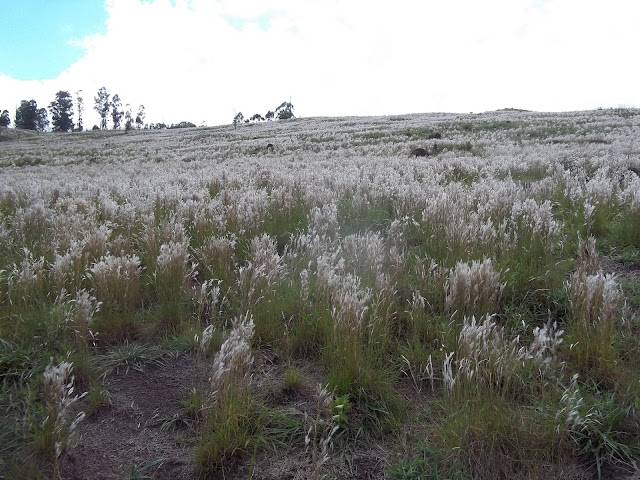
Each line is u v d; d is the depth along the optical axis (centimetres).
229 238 505
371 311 317
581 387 258
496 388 252
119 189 880
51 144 5553
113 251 449
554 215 583
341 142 2850
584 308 290
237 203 600
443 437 224
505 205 534
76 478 215
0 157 3600
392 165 1250
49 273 377
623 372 265
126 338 328
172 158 2588
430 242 455
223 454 221
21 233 498
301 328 319
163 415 257
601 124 2789
